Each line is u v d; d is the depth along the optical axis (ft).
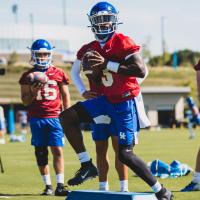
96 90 58.75
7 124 314.76
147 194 51.44
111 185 76.84
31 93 69.97
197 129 311.27
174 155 128.26
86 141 190.49
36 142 70.90
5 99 322.55
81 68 59.82
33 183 80.64
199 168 69.62
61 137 70.59
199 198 64.28
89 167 54.34
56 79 71.31
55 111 71.00
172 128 330.13
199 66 65.16
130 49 54.29
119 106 55.31
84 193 52.80
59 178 69.87
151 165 84.23
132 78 55.88
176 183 76.95
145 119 56.59
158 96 364.17
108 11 55.06
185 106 368.27
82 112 55.42
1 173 92.22
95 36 55.88
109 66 53.93
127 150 54.90
